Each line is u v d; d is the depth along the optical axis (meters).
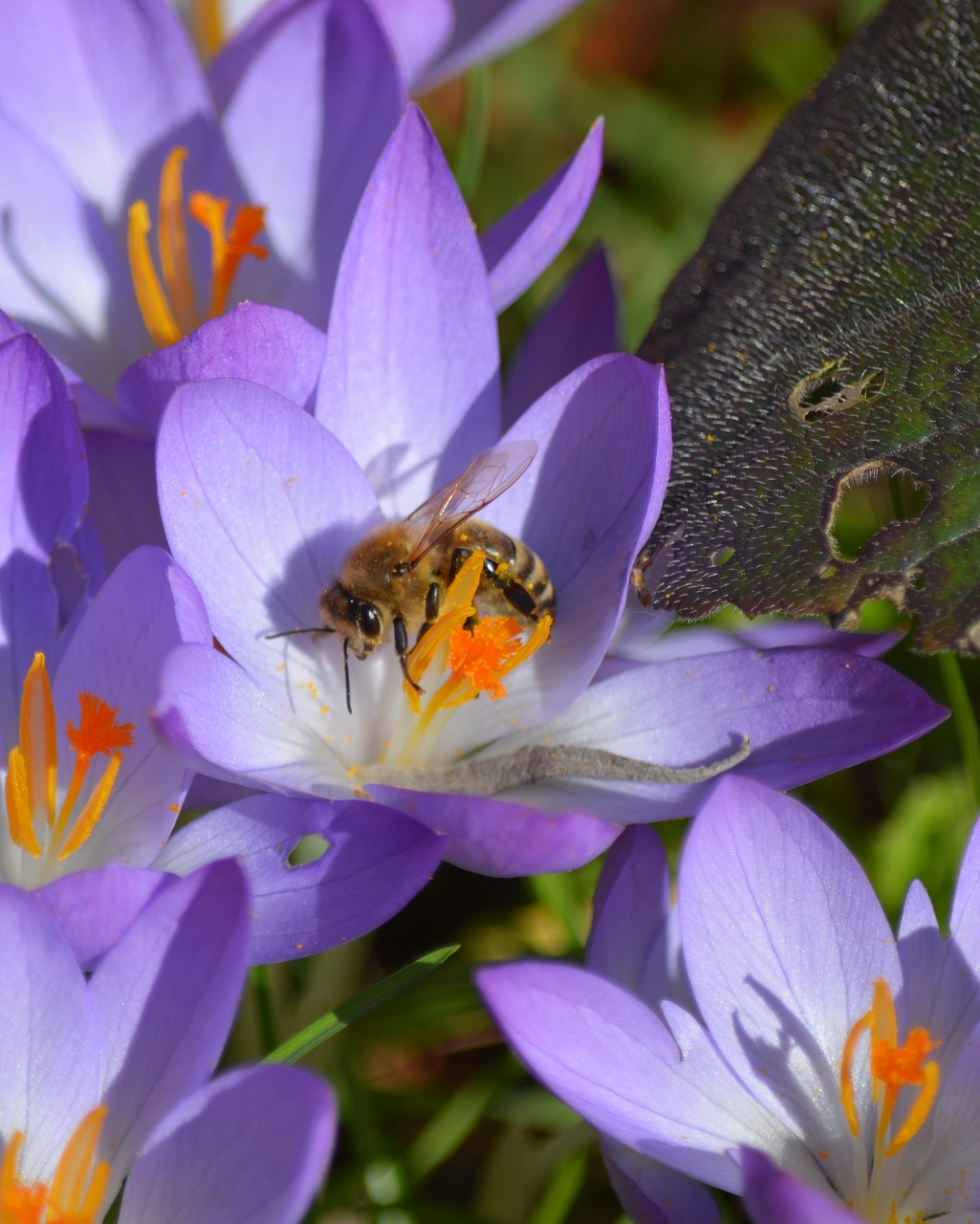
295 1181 0.17
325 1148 0.17
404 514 0.21
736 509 0.20
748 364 0.21
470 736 0.20
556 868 0.19
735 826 0.18
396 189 0.20
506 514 0.20
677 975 0.20
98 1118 0.18
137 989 0.18
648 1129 0.18
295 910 0.19
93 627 0.19
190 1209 0.18
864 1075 0.19
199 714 0.19
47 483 0.20
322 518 0.20
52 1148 0.18
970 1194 0.19
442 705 0.20
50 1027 0.18
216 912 0.18
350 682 0.20
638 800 0.20
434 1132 0.21
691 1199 0.19
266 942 0.19
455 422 0.21
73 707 0.19
